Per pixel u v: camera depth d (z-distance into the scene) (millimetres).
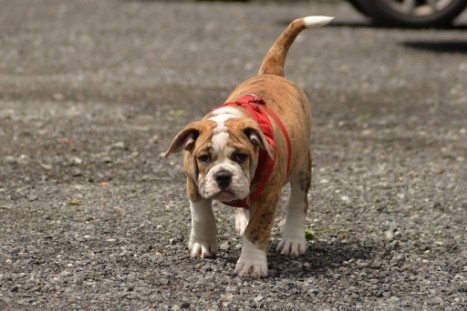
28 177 11508
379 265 8875
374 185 11727
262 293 8039
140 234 9547
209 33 23766
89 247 9078
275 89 9219
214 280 8312
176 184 11500
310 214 10516
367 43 22703
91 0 29922
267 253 9195
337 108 16266
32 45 21297
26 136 13461
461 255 9219
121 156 12680
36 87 16938
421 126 15141
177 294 7953
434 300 8023
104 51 20969
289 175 8930
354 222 10250
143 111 15461
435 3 21234
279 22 26000
